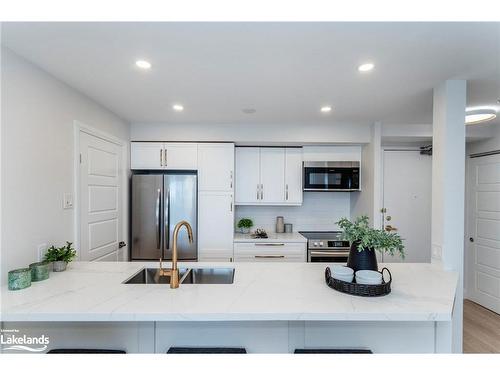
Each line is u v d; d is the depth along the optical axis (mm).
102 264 1922
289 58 1604
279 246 3299
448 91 1893
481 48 1466
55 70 1769
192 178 3146
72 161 2078
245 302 1262
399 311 1167
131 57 1599
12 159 1527
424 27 1279
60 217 1935
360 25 1271
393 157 3746
